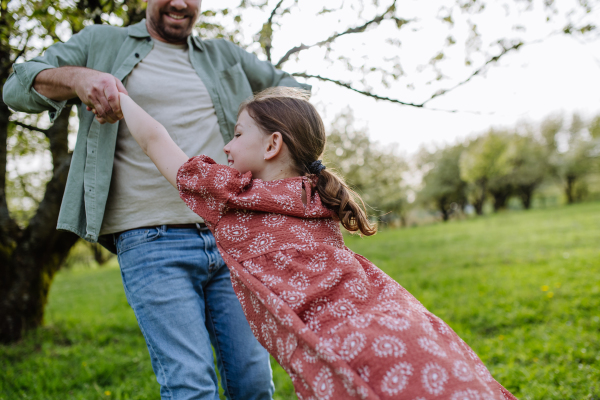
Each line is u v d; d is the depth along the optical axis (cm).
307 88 211
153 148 137
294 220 124
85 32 167
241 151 141
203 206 127
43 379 323
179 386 139
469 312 460
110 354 383
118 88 146
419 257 1011
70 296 946
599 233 1097
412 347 95
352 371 92
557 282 568
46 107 154
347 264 114
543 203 4794
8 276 425
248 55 204
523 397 252
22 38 366
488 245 1121
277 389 291
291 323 101
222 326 167
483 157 3950
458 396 90
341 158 1262
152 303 147
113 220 160
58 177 422
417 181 4762
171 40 177
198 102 173
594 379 260
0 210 437
